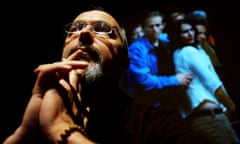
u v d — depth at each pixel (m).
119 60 1.10
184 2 2.57
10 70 2.38
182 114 2.25
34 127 0.81
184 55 2.40
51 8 2.41
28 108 0.82
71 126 0.76
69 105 0.80
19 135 0.82
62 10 2.43
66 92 0.81
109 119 1.08
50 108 0.77
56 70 0.82
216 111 2.22
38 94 0.82
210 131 2.17
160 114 1.05
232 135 2.14
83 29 1.08
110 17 1.15
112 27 1.10
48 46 2.44
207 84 2.30
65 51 1.03
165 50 2.46
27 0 2.34
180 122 1.02
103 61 0.98
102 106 1.08
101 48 0.99
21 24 2.41
